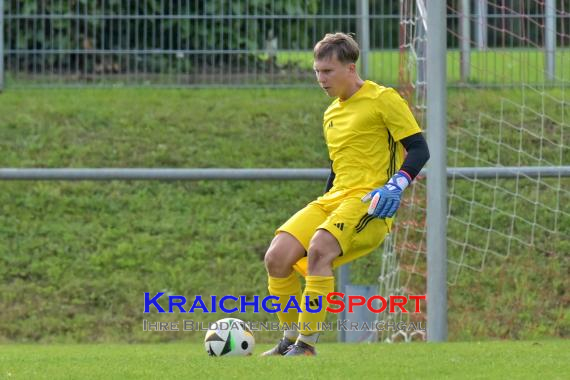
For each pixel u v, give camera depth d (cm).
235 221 4022
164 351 2639
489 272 3725
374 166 2348
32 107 4669
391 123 2322
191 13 4881
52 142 4428
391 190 2245
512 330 3453
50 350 2736
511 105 4338
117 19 4903
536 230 3894
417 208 3556
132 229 3969
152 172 3266
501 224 3925
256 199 4131
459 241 3856
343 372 1898
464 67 4453
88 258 3819
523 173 3222
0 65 4881
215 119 4584
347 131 2352
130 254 3834
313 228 2369
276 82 4906
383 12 4812
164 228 3972
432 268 3059
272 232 3966
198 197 4144
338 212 2308
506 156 4184
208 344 2345
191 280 3716
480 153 4197
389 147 2356
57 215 4028
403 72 3506
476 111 4347
